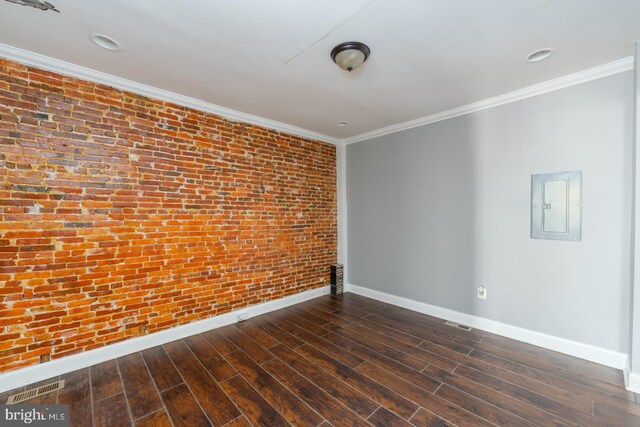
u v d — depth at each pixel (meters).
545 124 2.60
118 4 1.57
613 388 2.02
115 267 2.47
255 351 2.59
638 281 1.96
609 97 2.29
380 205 4.07
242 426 1.70
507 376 2.18
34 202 2.12
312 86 2.62
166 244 2.76
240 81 2.52
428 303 3.52
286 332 3.00
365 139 4.25
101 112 2.40
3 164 2.01
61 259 2.23
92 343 2.36
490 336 2.89
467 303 3.17
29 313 2.10
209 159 3.06
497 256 2.92
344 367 2.32
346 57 1.96
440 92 2.76
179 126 2.85
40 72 2.14
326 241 4.35
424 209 3.55
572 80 2.42
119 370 2.28
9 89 2.04
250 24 1.74
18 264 2.06
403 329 3.07
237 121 3.30
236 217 3.29
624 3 1.56
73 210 2.28
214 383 2.11
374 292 4.16
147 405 1.88
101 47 2.00
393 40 1.91
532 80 2.51
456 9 1.60
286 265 3.81
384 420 1.74
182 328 2.85
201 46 1.99
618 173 2.26
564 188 2.50
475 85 2.61
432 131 3.45
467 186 3.14
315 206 4.19
